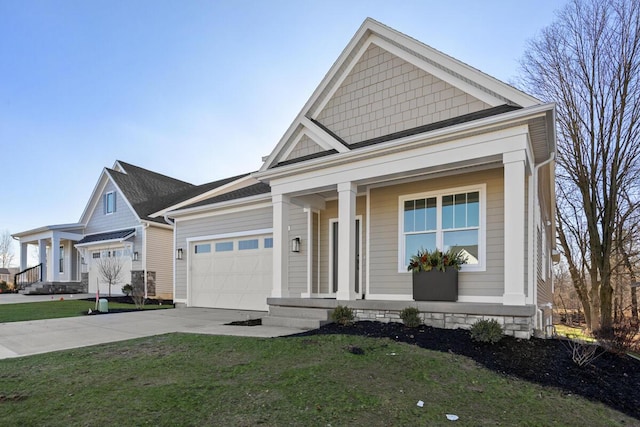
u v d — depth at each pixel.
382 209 9.05
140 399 3.71
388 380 4.31
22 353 5.81
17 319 9.75
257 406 3.57
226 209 13.12
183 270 14.27
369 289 9.02
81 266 22.44
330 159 8.26
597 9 14.97
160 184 22.64
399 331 6.43
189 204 17.16
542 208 10.91
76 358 5.41
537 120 6.19
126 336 7.20
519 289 6.08
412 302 6.98
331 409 3.52
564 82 16.06
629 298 18.88
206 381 4.26
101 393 3.89
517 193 6.23
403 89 8.35
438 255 7.64
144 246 17.84
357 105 9.03
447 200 8.25
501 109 6.88
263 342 6.16
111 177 20.02
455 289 7.41
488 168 7.76
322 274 10.56
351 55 9.13
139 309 12.74
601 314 14.48
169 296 18.27
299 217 10.94
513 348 5.49
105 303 11.60
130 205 18.70
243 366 4.83
